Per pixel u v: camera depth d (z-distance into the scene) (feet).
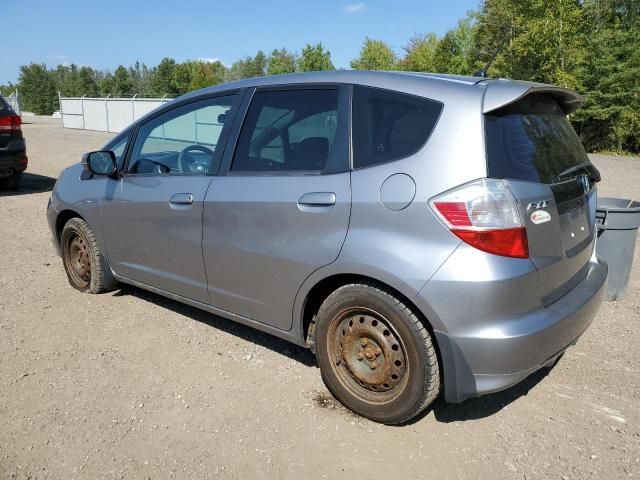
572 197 9.56
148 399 10.39
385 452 9.01
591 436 9.47
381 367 9.39
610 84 76.69
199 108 12.41
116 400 10.33
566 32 77.30
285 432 9.48
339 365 10.04
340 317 9.80
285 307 10.49
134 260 13.73
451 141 8.54
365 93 9.78
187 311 14.62
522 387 11.05
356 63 176.55
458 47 135.54
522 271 8.24
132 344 12.66
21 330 13.29
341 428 9.62
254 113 11.30
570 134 10.60
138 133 13.73
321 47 165.27
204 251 11.67
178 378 11.18
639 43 76.23
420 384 8.89
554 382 11.23
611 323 14.06
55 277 17.22
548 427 9.72
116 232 13.99
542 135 9.52
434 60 139.85
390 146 9.18
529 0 80.33
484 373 8.38
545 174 9.02
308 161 10.16
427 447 9.14
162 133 13.10
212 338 13.03
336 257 9.36
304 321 10.54
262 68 277.23
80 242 15.44
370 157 9.34
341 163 9.65
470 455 8.95
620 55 77.25
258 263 10.66
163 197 12.42
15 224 24.64
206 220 11.49
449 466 8.69
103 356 12.05
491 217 8.11
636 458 8.89
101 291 15.52
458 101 8.75
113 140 14.52
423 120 8.96
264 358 12.09
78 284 15.90
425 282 8.40
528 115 9.45
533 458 8.89
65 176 15.88
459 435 9.47
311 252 9.72
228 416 9.90
